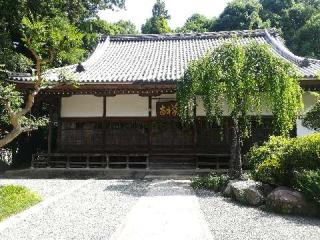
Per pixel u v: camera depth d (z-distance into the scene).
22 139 21.30
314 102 15.61
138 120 16.45
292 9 44.69
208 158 16.41
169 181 13.32
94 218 7.62
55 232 6.60
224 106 16.05
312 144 9.09
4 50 19.20
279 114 11.74
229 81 11.51
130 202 9.30
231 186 9.86
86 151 16.45
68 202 9.28
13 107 10.92
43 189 11.41
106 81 15.10
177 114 16.23
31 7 19.66
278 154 9.84
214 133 16.19
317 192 7.99
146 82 14.99
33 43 9.08
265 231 6.70
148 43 22.67
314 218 7.84
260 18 44.16
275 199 8.29
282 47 19.53
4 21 19.50
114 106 16.59
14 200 8.77
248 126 13.19
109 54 20.91
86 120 16.61
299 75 13.46
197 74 12.46
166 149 16.27
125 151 16.36
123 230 6.68
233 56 11.73
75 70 17.09
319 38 39.28
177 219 7.48
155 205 8.88
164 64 18.02
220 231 6.69
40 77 9.52
